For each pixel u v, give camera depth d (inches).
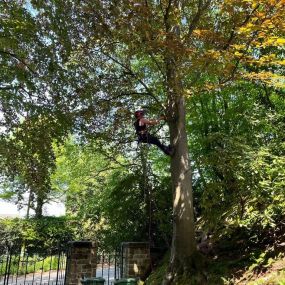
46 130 441.7
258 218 297.3
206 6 303.9
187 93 290.4
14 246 542.0
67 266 422.6
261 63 266.1
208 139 335.9
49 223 790.5
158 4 300.0
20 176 481.1
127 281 358.9
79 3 341.4
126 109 418.0
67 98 418.3
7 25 397.7
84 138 446.3
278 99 464.4
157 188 501.0
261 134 361.4
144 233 497.7
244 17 261.3
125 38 285.9
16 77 432.1
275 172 282.2
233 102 492.7
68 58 377.7
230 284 278.1
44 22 400.2
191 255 325.1
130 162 560.7
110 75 396.8
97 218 649.0
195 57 269.1
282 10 228.1
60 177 799.1
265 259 279.3
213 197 332.2
